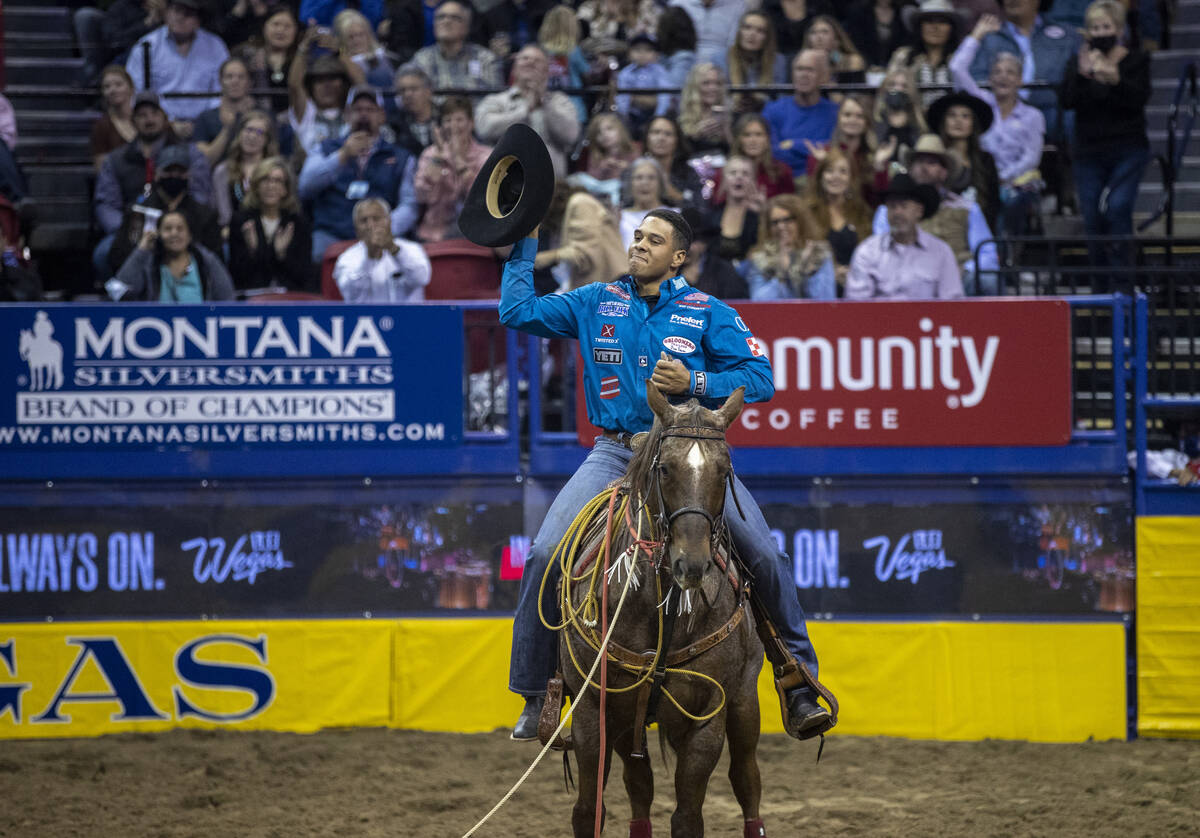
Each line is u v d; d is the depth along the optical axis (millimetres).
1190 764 22469
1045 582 24484
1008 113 32062
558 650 15125
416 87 31422
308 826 19391
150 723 24641
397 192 30406
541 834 19125
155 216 29266
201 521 24812
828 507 24688
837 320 24281
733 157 29641
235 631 24703
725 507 14703
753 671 14367
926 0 36000
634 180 28219
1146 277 29656
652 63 34062
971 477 24562
